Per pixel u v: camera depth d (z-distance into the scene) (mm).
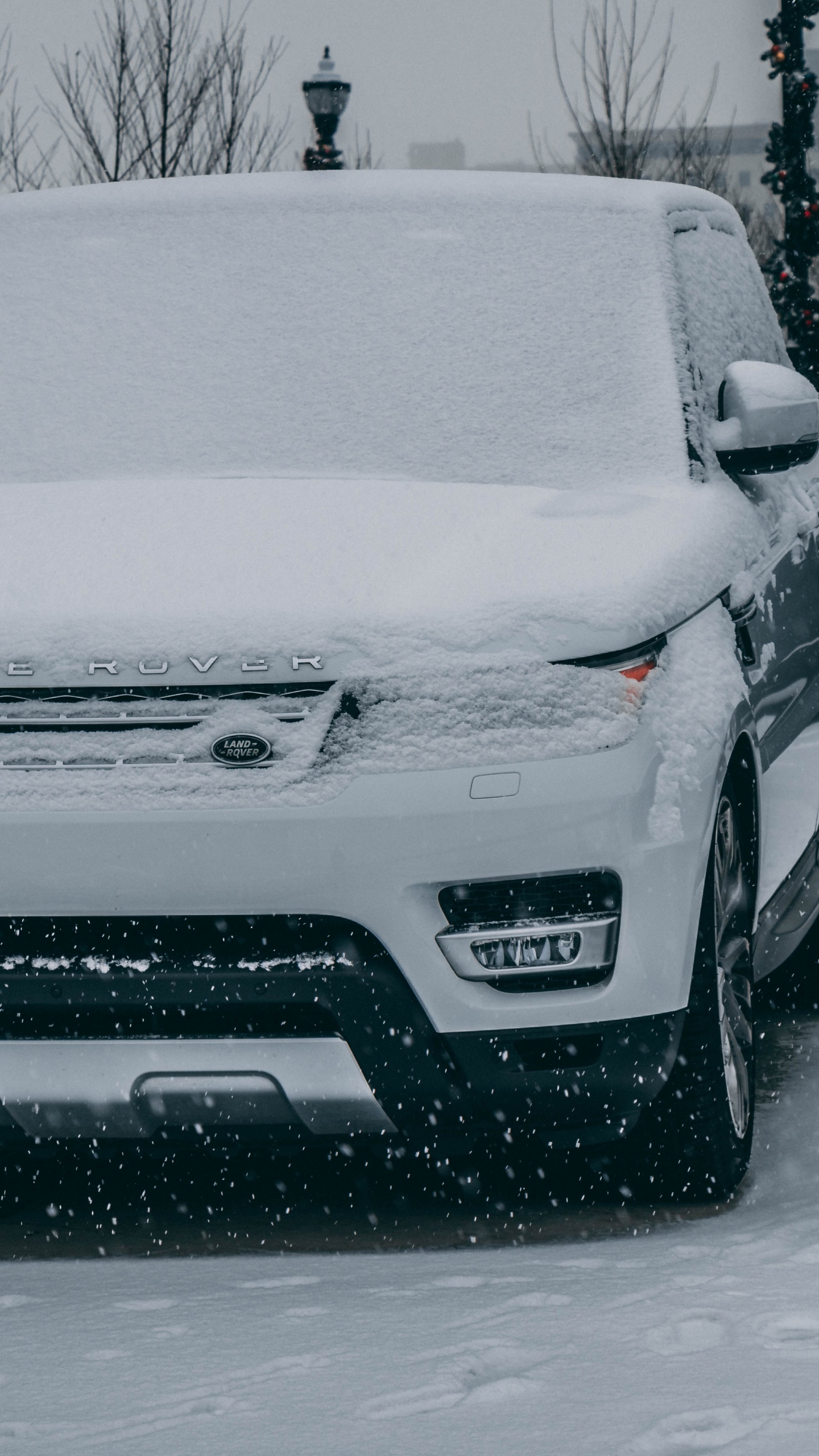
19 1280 3768
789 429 5191
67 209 5883
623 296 5402
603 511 4559
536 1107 3979
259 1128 3945
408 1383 2973
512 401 5180
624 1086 3992
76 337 5504
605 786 3914
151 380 5352
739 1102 4430
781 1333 3145
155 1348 3236
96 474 5102
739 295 6188
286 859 3820
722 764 4234
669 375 5223
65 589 4129
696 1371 2953
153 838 3840
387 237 5602
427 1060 3885
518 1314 3342
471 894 3871
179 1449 2723
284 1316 3410
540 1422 2762
